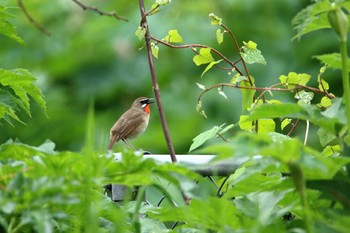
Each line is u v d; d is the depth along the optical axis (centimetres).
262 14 1961
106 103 1941
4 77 673
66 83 1948
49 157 512
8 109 676
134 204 648
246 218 536
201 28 1922
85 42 1972
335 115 530
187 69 1916
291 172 477
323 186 516
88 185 495
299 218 569
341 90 1716
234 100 1812
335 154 641
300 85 812
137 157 507
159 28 1912
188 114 1842
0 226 537
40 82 1914
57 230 562
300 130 1597
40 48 1973
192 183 504
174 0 1942
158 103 818
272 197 551
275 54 1878
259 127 821
